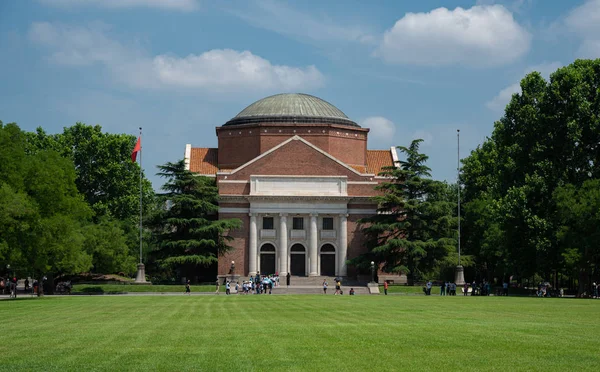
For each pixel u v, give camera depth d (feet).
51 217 234.79
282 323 120.67
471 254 374.63
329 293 314.35
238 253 377.09
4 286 297.33
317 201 378.73
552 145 290.97
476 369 71.26
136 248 380.78
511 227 286.46
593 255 272.10
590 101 293.64
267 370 70.74
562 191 269.85
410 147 349.00
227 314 145.89
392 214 348.18
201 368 71.97
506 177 307.99
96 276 375.25
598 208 260.42
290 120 404.98
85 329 110.63
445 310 160.15
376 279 361.10
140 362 75.77
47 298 237.66
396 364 74.23
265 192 378.94
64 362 76.02
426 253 327.67
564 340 92.94
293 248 381.60
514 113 313.73
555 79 298.56
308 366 73.05
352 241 380.17
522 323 119.85
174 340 94.43
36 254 230.48
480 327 111.75
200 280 377.71
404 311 155.84
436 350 83.76
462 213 384.06
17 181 230.07
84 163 405.80
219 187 378.73
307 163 383.24
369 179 383.86
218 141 414.00
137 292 308.81
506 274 355.15
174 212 347.56
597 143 288.71
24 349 86.17
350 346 87.30
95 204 390.21
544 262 279.90
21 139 244.63
